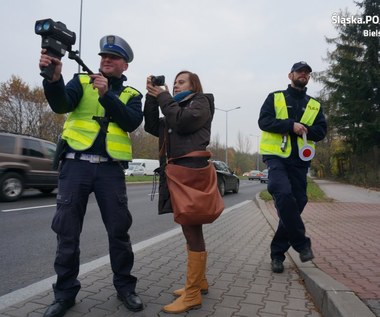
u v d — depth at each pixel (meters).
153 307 3.23
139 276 4.11
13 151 11.28
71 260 3.03
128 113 3.14
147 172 46.53
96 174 3.12
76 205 3.06
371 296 3.05
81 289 3.63
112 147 3.14
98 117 3.18
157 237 6.46
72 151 3.13
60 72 2.82
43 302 3.32
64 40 2.79
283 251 4.29
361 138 25.42
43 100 34.44
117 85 3.33
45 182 12.14
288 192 3.86
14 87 33.94
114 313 3.09
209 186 3.16
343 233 6.32
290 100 4.20
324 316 3.04
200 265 3.20
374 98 25.61
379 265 4.11
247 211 10.57
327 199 13.62
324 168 43.00
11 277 4.21
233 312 3.14
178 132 3.21
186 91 3.34
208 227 7.68
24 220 8.08
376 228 6.91
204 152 3.21
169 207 3.23
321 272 3.79
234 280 3.98
